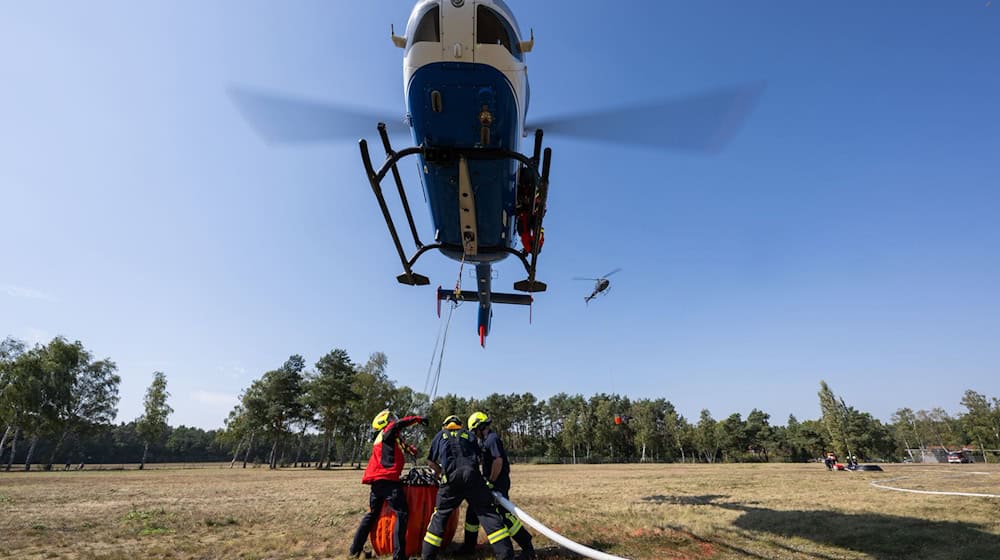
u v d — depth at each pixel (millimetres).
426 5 5039
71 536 6383
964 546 5180
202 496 12023
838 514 7445
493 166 5746
